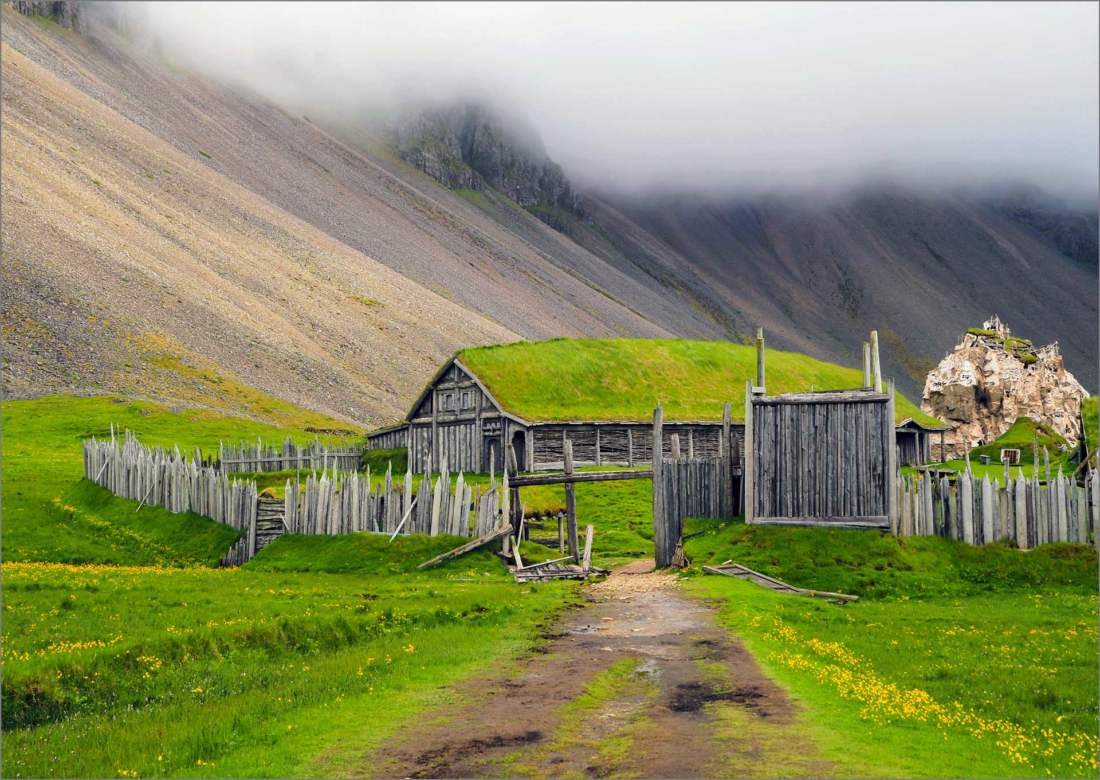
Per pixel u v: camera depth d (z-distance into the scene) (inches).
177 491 2113.7
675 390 3046.3
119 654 930.1
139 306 6038.4
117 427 3806.6
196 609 1213.1
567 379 2918.3
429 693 829.8
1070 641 1091.9
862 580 1480.1
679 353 3287.4
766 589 1429.6
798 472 1654.8
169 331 5885.8
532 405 2731.3
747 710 766.5
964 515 1601.9
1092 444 2748.5
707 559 1603.1
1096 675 926.4
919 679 906.1
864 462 1625.2
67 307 5585.6
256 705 797.9
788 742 678.5
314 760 658.2
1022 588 1471.5
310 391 5831.7
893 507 1599.4
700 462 1764.3
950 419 4355.3
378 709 780.6
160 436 3757.4
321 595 1364.4
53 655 918.4
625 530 2219.5
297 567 1728.6
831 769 617.9
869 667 948.0
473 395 2822.3
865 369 1752.0
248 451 2738.7
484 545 1729.8
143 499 2209.6
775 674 890.7
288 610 1205.1
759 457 1668.3
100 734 745.6
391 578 1585.9
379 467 2935.5
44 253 6058.1
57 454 3110.2
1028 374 4357.8
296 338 6727.4
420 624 1165.7
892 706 784.9
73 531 2050.9
